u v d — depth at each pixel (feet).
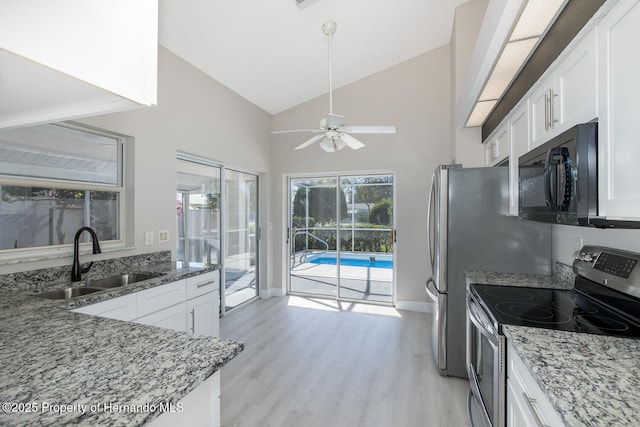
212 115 11.33
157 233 9.02
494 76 6.77
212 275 8.72
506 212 7.48
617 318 4.34
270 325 11.51
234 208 13.50
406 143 13.30
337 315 12.60
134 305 6.23
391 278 14.15
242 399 6.96
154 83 2.33
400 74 13.39
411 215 13.26
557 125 4.72
